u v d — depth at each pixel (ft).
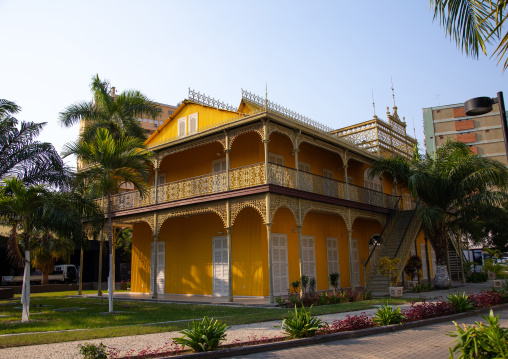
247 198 53.47
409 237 70.90
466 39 23.02
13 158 51.39
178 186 63.77
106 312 45.60
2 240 56.29
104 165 50.14
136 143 52.70
